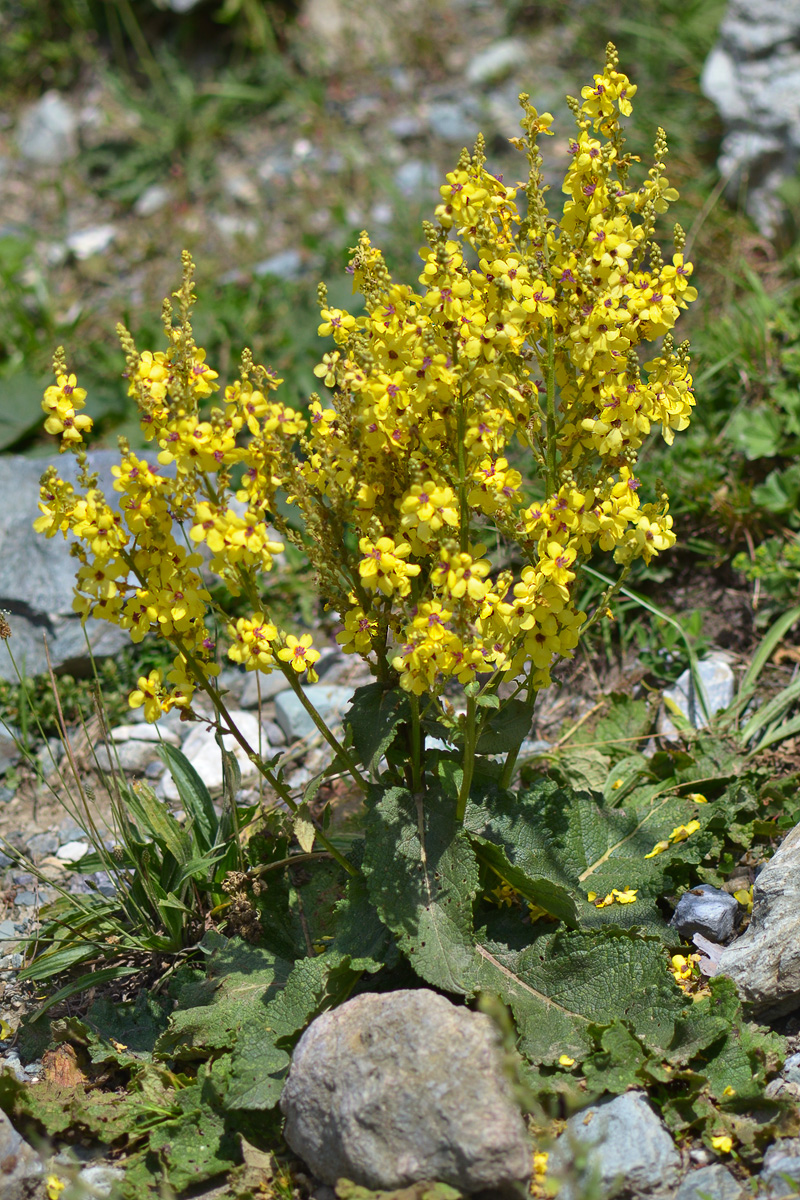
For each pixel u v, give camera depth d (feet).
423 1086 6.64
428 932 7.37
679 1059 7.21
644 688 11.59
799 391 12.84
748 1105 7.05
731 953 8.05
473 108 21.07
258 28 23.00
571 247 7.30
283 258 18.60
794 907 7.92
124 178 21.63
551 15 22.47
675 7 20.17
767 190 16.33
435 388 6.82
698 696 10.91
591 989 7.59
